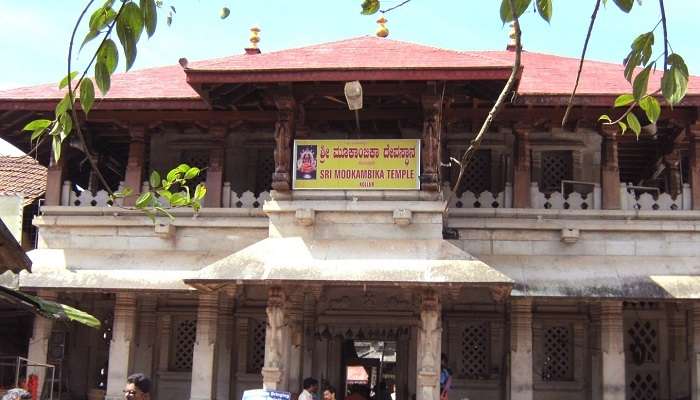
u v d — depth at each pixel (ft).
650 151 68.13
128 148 68.95
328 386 49.06
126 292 55.21
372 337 60.49
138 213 58.54
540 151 62.90
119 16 12.79
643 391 62.28
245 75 50.39
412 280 46.96
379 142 52.11
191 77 50.75
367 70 49.34
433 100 51.34
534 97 54.60
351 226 51.44
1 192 72.02
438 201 50.88
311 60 52.47
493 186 62.18
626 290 52.80
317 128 60.85
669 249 56.08
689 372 56.34
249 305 63.77
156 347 64.13
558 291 52.85
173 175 21.74
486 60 51.21
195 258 57.21
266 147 64.08
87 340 66.18
